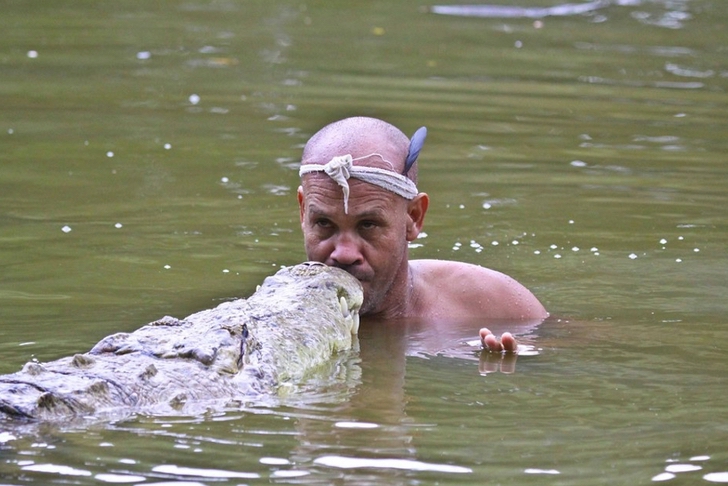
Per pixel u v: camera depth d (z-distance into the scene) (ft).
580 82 120.57
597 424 38.96
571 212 74.13
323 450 35.99
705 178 82.94
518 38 150.30
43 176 80.43
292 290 48.57
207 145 90.68
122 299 54.44
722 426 38.91
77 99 107.76
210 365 41.81
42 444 35.60
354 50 138.72
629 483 33.86
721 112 106.63
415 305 54.65
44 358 44.98
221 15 165.07
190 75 120.88
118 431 36.91
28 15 159.33
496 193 78.18
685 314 55.21
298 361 44.78
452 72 124.77
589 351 48.91
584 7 178.29
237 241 66.13
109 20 157.48
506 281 56.80
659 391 43.09
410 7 176.65
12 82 115.03
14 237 65.67
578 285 60.13
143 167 83.61
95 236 66.39
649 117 104.12
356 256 49.80
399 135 52.47
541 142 93.40
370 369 45.55
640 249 66.59
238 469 34.27
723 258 65.36
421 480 33.78
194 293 55.72
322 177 49.55
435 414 39.86
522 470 34.68
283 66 126.93
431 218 72.02
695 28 161.38
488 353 48.44
